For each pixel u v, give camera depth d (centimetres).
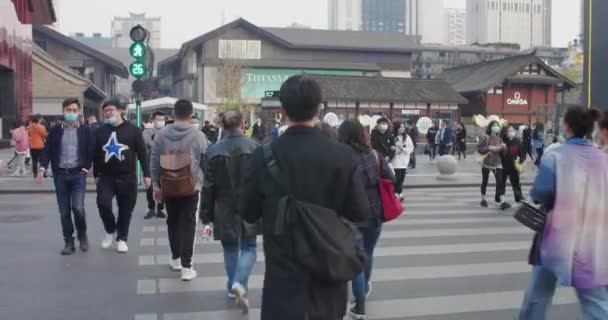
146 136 1327
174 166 738
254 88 6362
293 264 345
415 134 2730
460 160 3288
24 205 1459
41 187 1780
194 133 749
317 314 345
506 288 743
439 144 3238
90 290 721
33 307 655
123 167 904
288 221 345
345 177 355
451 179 2141
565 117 483
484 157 1480
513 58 6181
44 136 2059
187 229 766
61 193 902
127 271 812
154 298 692
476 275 803
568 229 461
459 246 991
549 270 479
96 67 5819
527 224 494
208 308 657
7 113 3312
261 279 781
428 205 1522
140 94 1817
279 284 346
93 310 646
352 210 359
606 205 464
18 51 3409
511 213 1377
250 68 6350
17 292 711
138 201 1559
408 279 781
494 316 638
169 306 662
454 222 1241
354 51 6781
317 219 344
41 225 1170
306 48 6575
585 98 2566
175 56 6975
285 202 348
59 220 1232
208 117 5650
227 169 661
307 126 365
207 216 678
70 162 896
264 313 350
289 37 6744
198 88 6425
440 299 696
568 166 466
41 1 3981
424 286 749
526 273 816
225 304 672
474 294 716
